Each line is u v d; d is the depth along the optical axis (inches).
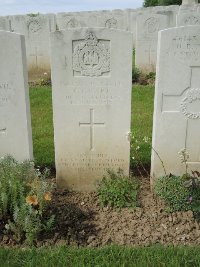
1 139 48.4
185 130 47.3
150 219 42.5
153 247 37.7
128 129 48.2
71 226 41.1
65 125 48.1
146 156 58.1
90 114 47.6
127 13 184.1
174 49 43.6
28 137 48.1
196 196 43.2
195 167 49.3
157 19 110.8
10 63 44.6
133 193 45.4
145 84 105.3
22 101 46.3
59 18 160.9
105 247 37.7
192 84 45.2
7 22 121.6
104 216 43.4
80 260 35.9
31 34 118.0
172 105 46.1
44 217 41.4
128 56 44.9
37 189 40.8
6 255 36.9
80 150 49.4
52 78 45.8
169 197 43.9
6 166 43.8
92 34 44.1
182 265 35.0
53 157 58.6
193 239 39.9
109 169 50.1
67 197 48.4
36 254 36.9
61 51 44.7
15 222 39.4
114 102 46.9
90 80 46.0
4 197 39.4
